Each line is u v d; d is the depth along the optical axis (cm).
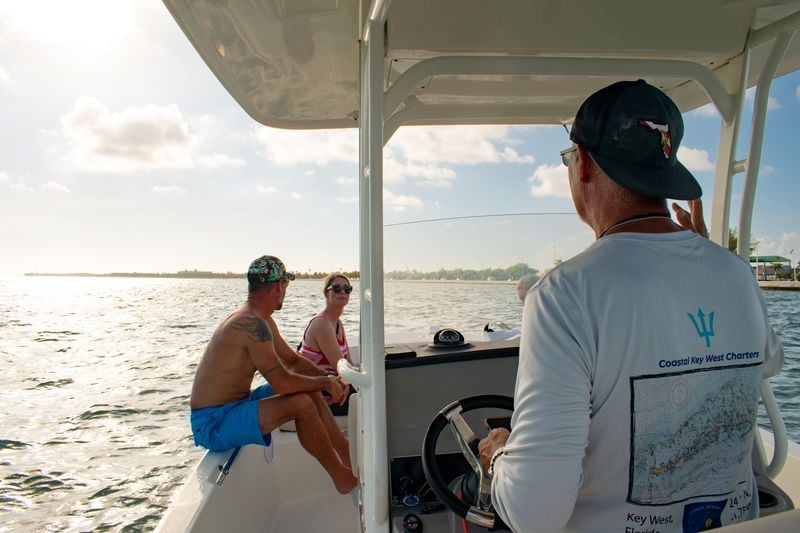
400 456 158
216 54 180
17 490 791
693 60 154
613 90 83
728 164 157
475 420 163
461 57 133
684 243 79
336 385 281
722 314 77
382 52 120
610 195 82
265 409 254
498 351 165
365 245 144
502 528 102
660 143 79
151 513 725
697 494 77
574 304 72
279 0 146
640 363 71
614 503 75
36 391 1397
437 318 175
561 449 67
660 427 73
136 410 1192
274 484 274
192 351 1934
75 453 934
